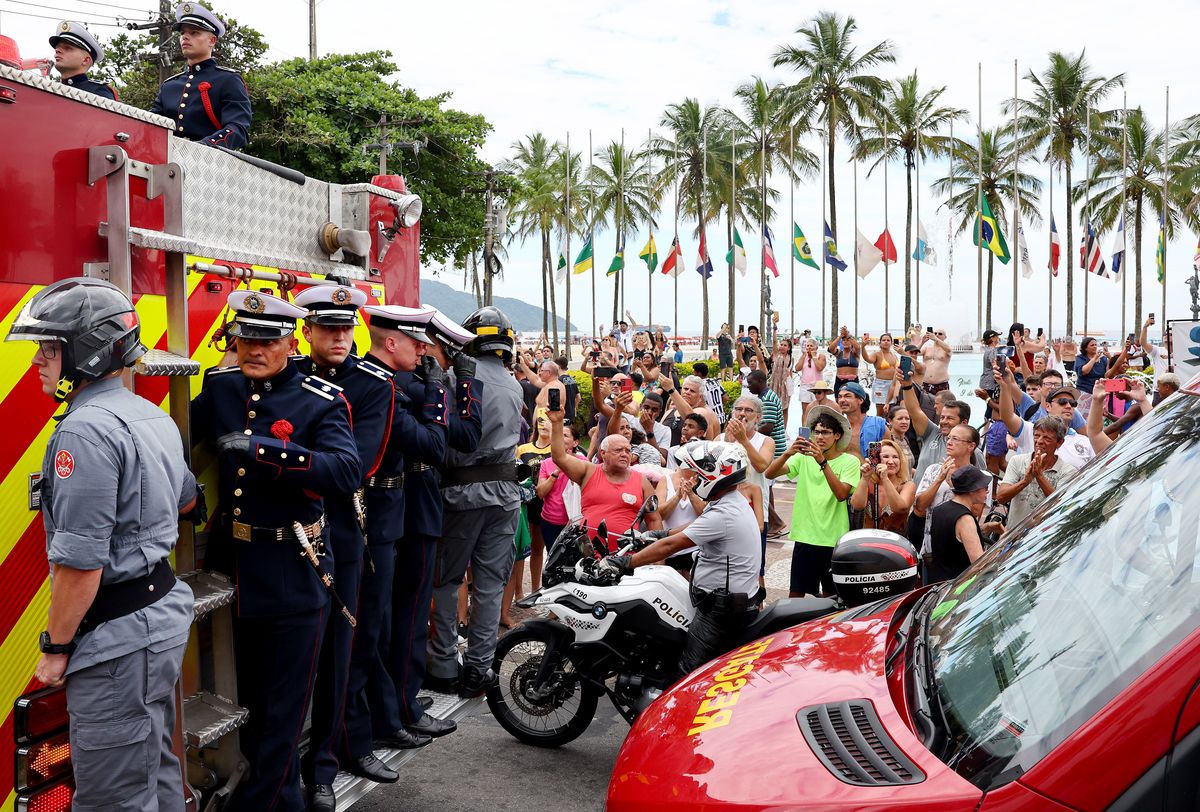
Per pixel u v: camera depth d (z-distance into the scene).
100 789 2.64
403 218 4.67
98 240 2.76
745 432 7.61
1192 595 1.77
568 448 7.31
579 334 74.38
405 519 4.45
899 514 6.28
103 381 2.67
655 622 5.08
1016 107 49.84
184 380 3.07
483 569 5.08
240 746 3.39
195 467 3.35
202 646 3.31
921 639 2.42
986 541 5.63
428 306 4.48
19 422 2.59
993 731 1.84
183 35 5.35
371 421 3.80
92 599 2.54
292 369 3.45
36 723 2.60
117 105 2.85
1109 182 60.62
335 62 31.27
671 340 36.06
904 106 58.38
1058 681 1.84
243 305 3.20
